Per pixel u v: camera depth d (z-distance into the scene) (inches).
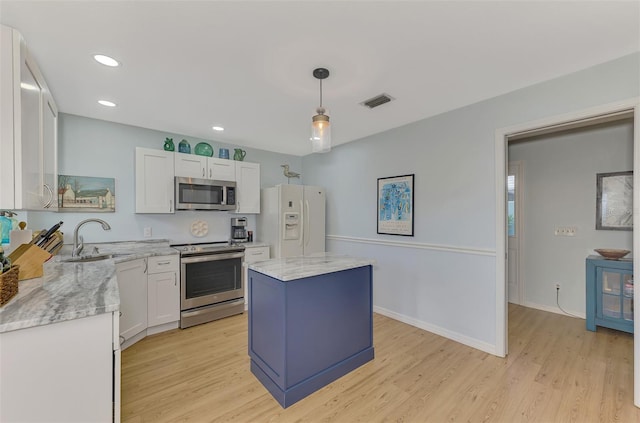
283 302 73.8
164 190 130.1
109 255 104.4
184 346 106.1
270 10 56.7
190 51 71.0
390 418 69.0
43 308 46.4
